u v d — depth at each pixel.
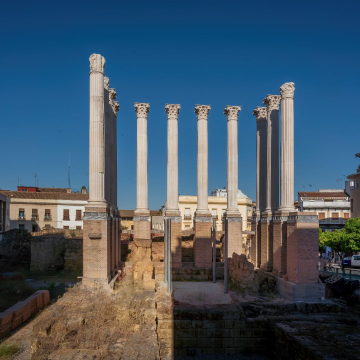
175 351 17.44
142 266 23.67
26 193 59.09
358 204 53.09
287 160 23.81
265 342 17.62
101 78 21.77
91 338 11.33
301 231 20.67
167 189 31.66
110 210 23.61
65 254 31.03
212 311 17.78
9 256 33.84
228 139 31.56
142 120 33.06
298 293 20.28
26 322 16.56
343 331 15.77
